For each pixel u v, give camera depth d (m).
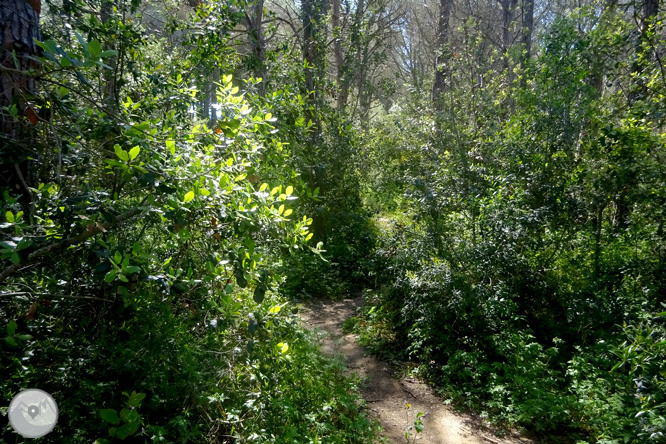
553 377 4.83
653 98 6.03
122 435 2.17
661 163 5.70
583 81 7.21
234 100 3.43
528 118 6.85
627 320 5.21
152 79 4.99
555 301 6.03
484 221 5.97
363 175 11.98
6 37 2.83
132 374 2.82
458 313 5.36
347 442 3.68
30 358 2.64
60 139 2.67
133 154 2.17
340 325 6.55
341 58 15.04
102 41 4.54
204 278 2.63
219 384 3.23
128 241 2.84
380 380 5.13
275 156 4.05
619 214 7.04
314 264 8.09
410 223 7.62
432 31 23.08
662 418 3.24
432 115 9.20
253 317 2.86
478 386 4.89
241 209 2.50
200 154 2.76
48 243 2.37
